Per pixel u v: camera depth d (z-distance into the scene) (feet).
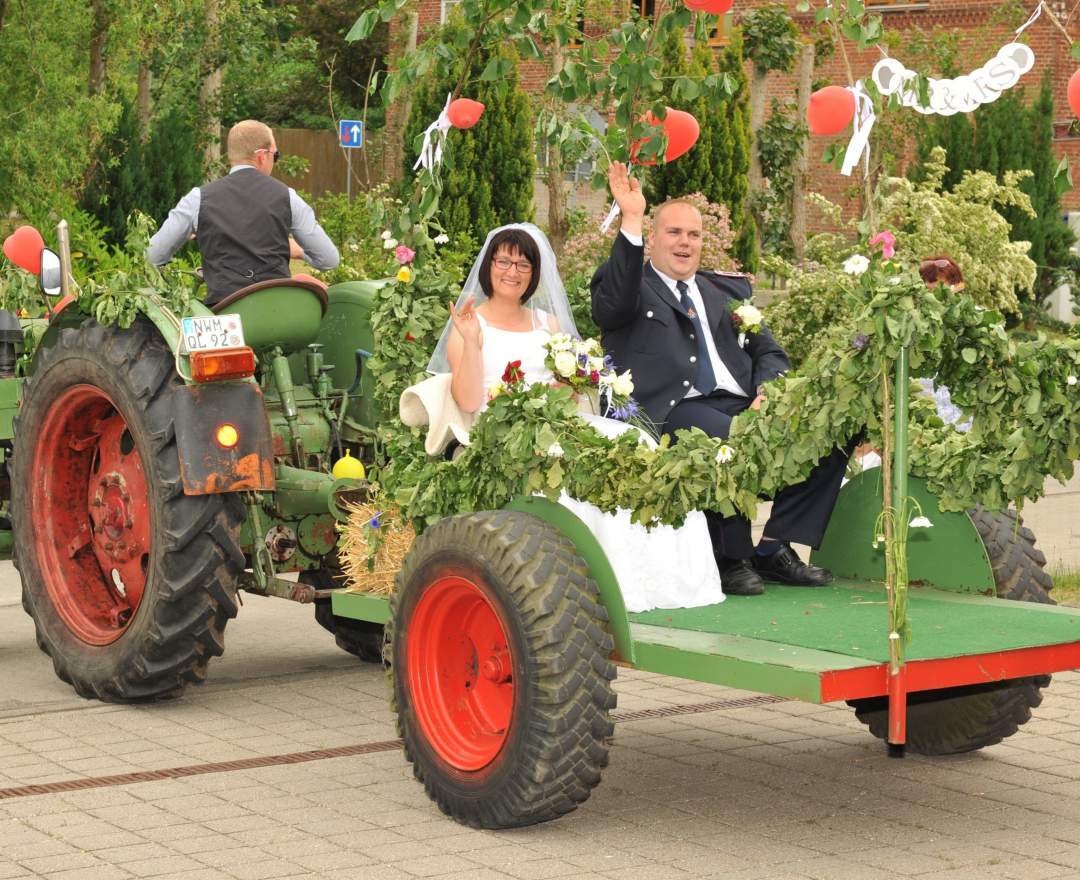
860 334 14.78
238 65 75.10
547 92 18.95
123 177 59.21
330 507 20.66
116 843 15.40
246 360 20.70
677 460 15.98
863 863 14.82
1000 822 16.21
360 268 47.37
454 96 18.79
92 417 22.74
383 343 19.93
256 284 21.38
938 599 17.92
